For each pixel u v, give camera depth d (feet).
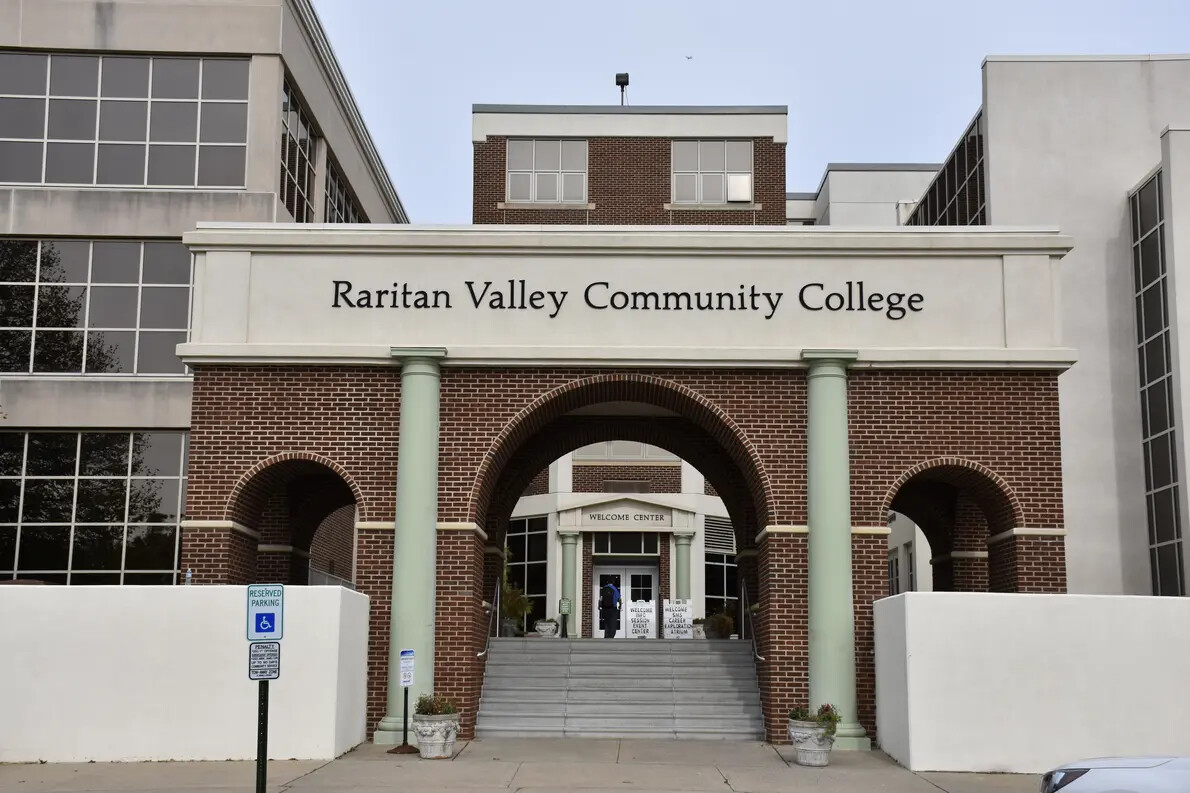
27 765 55.88
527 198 115.96
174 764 55.98
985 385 67.05
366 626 64.54
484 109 116.78
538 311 68.03
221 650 57.72
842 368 66.64
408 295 68.13
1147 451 87.30
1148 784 31.22
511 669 75.00
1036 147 92.17
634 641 78.07
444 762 56.85
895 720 58.90
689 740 66.69
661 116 116.67
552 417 70.49
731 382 67.51
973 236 67.87
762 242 68.08
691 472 137.59
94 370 92.22
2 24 94.63
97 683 57.31
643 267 68.33
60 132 94.53
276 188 94.38
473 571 66.18
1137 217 89.66
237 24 95.66
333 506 79.87
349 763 56.18
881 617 62.34
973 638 56.44
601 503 135.95
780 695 64.64
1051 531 65.51
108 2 95.45
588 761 57.77
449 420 67.31
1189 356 81.66
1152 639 56.44
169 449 91.61
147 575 89.97
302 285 68.23
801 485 66.49
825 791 50.08
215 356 66.80
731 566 139.74
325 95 109.60
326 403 67.21
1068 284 90.33
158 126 94.89
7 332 92.48
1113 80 92.73
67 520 90.48
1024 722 55.77
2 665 57.26
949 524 79.36
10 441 91.45
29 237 93.45
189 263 93.81
